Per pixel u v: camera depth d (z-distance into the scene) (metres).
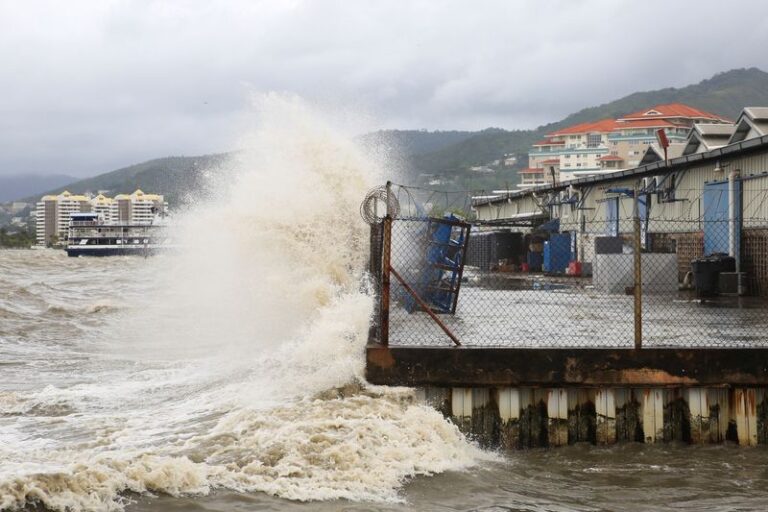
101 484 7.89
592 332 15.33
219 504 7.89
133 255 114.88
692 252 28.66
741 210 25.09
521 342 13.85
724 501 9.13
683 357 11.61
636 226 11.73
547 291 26.66
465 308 20.23
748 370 11.64
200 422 10.74
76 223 119.81
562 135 190.38
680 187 29.62
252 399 11.59
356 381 11.55
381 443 9.77
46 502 7.46
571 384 11.49
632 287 25.69
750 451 11.38
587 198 39.72
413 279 18.09
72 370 15.84
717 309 20.00
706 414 11.68
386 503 8.39
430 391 11.48
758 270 24.25
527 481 9.75
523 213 52.97
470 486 9.27
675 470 10.38
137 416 11.39
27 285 45.94
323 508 8.02
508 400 11.49
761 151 24.05
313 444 9.41
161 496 7.99
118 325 23.53
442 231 18.36
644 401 11.66
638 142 165.62
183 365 15.97
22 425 11.05
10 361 17.20
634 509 8.79
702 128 32.50
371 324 12.37
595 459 10.90
